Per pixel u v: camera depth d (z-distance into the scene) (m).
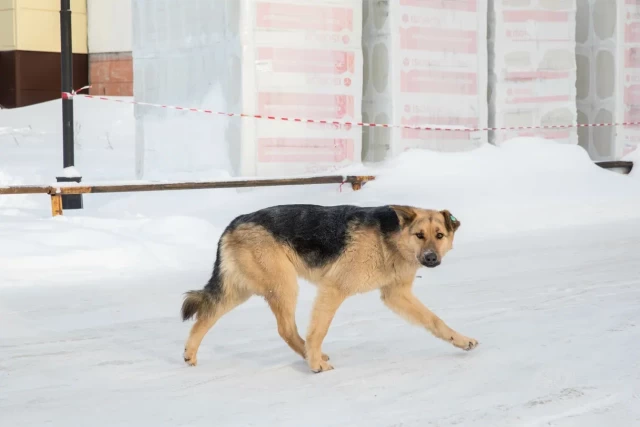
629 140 23.42
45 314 9.70
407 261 7.49
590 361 7.27
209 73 19.03
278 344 8.40
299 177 17.09
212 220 15.66
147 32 20.77
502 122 21.11
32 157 25.97
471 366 7.33
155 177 20.50
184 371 7.46
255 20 18.09
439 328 7.68
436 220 7.34
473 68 20.56
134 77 21.23
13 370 7.51
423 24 19.88
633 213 17.41
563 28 21.66
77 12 34.28
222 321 9.41
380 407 6.26
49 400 6.62
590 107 23.94
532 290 10.62
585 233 15.30
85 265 12.09
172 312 9.84
